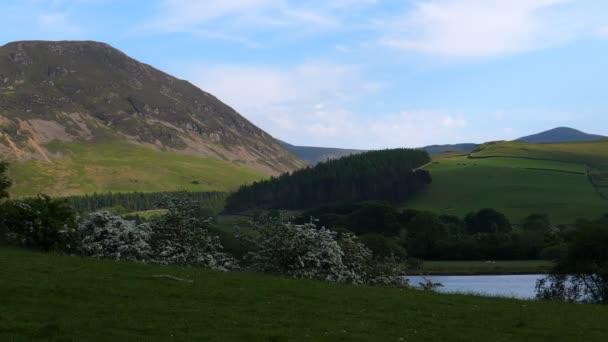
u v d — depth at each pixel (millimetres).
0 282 22750
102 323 18688
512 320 24156
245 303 23453
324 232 38219
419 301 27375
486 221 168250
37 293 21703
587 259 55250
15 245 35406
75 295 22062
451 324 22656
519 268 101000
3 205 36438
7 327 17312
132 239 35625
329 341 18844
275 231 38000
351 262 40219
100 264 29672
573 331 22703
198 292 24531
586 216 184500
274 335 18812
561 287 56812
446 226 135875
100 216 36469
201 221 38906
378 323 21938
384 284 40375
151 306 21422
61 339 16703
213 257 37906
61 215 36906
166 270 29750
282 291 26719
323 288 28875
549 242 112000
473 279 90125
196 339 17891
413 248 120312
